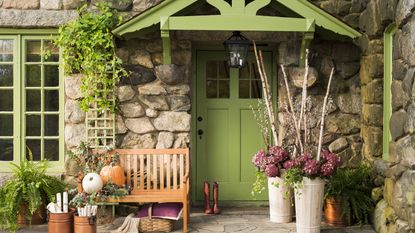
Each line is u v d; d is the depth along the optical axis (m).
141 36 6.66
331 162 5.54
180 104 6.64
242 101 7.10
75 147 6.60
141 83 6.65
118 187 6.00
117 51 6.64
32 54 6.70
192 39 6.70
